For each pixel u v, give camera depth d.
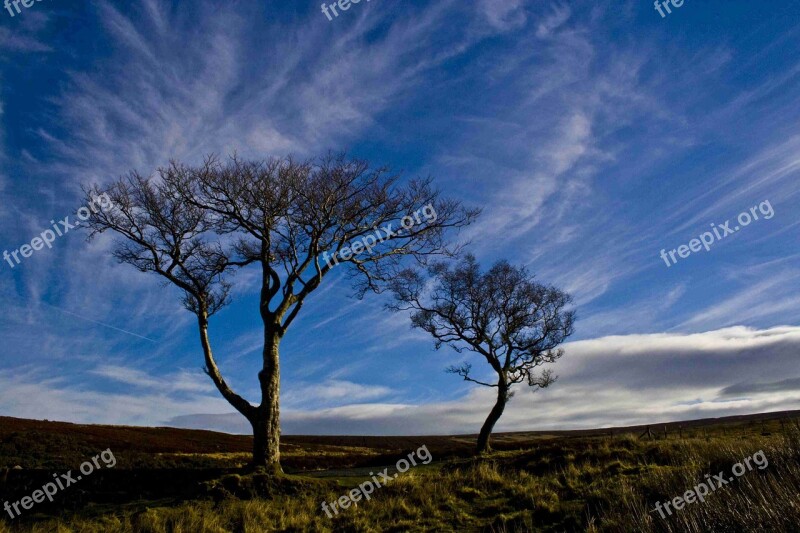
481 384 36.28
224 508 16.67
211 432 70.62
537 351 36.88
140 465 30.72
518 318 37.06
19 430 41.03
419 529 14.45
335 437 86.56
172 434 59.84
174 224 23.88
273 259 24.92
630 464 18.27
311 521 15.72
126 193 23.42
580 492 15.59
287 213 23.86
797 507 8.68
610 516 12.34
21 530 15.31
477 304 37.19
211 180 23.20
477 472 19.56
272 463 20.69
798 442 13.68
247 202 23.27
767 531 8.60
